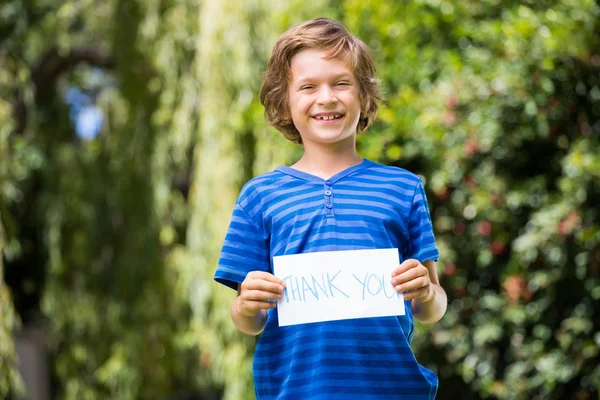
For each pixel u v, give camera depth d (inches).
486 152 233.0
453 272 237.0
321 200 94.9
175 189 317.7
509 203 227.0
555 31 203.2
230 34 260.7
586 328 218.5
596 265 213.6
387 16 230.1
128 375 299.9
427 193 242.4
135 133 304.5
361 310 90.8
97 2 318.3
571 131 226.8
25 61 321.7
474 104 223.8
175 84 289.3
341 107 96.5
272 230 95.7
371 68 102.2
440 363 251.6
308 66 96.9
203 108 263.1
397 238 95.8
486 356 239.5
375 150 223.6
